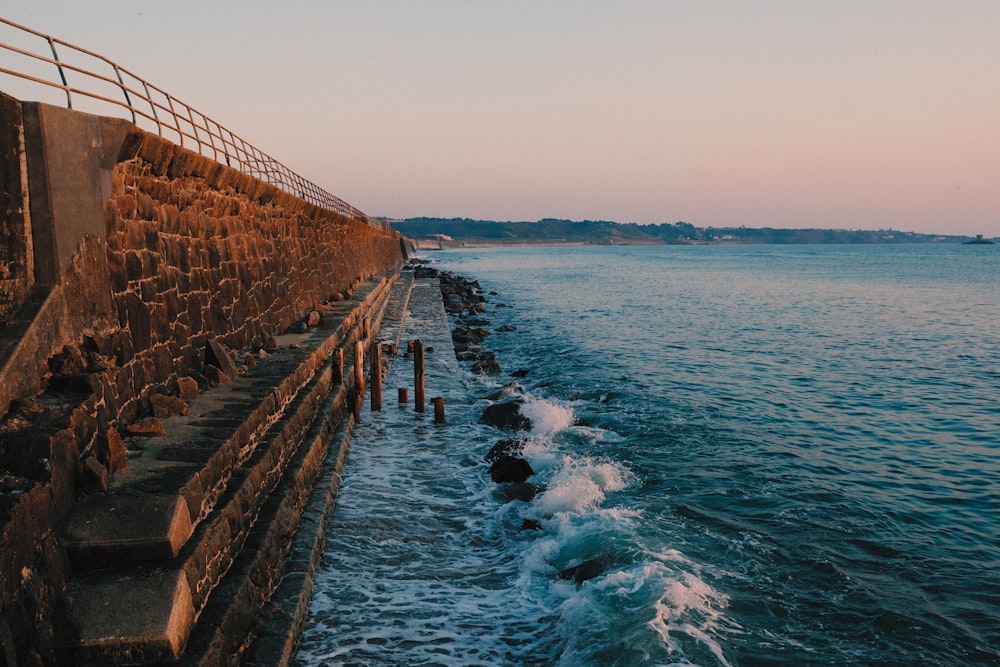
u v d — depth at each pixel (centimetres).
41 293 795
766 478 1473
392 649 823
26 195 789
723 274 10081
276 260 2011
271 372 1358
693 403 2161
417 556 1070
